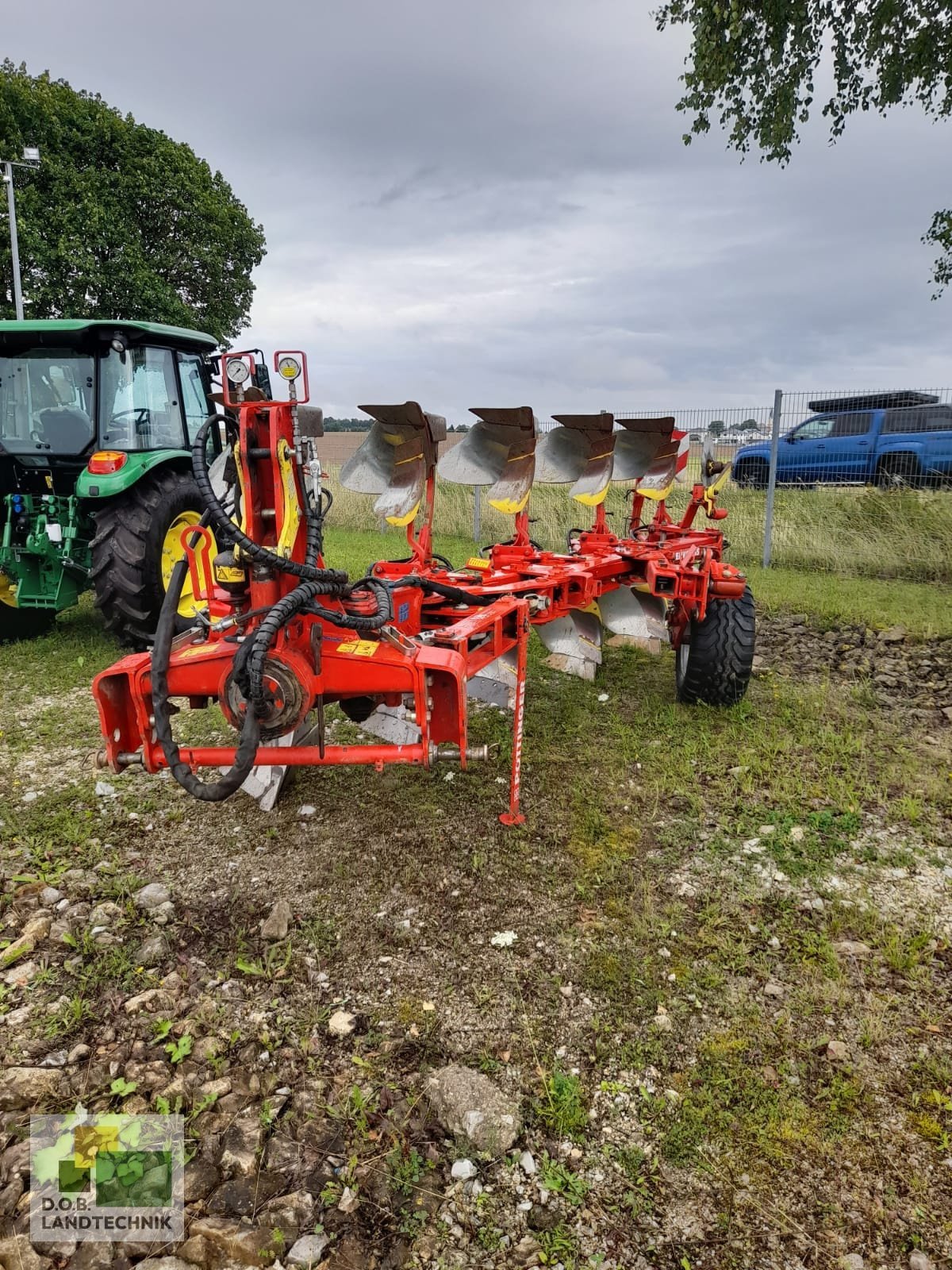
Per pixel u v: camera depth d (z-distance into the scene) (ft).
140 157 67.10
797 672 18.13
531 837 10.69
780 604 24.03
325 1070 7.06
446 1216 5.79
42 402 19.17
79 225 62.13
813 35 19.75
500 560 14.64
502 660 13.37
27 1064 7.06
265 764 8.59
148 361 19.29
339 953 8.50
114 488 16.94
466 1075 6.76
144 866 10.04
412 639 8.91
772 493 30.94
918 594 25.75
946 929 8.71
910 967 8.12
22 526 18.24
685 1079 6.90
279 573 8.36
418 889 9.56
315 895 9.47
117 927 8.80
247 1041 7.36
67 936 8.54
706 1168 6.13
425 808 11.42
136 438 18.84
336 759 8.46
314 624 8.30
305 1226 5.71
